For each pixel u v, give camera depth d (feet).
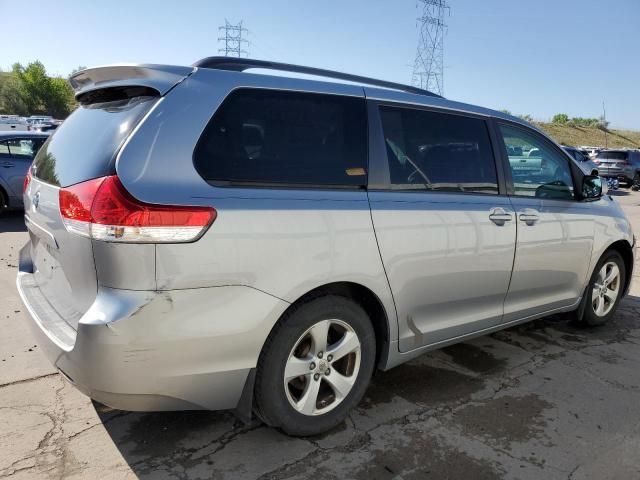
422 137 10.92
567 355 13.97
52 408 10.29
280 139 8.89
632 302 19.34
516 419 10.53
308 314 8.88
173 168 7.70
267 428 9.84
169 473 8.46
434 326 10.93
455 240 10.78
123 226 7.20
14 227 28.91
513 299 12.66
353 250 9.16
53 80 292.61
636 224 40.32
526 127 13.33
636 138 231.09
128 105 8.44
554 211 13.34
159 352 7.52
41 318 8.73
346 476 8.55
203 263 7.63
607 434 10.10
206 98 8.25
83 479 8.25
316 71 10.14
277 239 8.28
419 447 9.43
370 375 10.07
